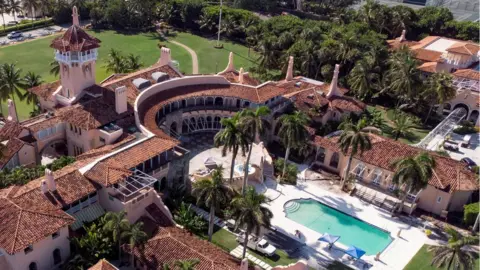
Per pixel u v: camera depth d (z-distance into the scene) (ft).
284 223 219.41
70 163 214.90
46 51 434.30
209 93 282.56
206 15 513.45
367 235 218.18
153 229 190.19
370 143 233.55
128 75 286.87
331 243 201.98
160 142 219.82
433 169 237.86
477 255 207.31
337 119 310.86
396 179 218.79
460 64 369.91
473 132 324.60
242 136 208.33
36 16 531.91
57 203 176.76
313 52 373.40
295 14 608.60
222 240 202.80
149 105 258.98
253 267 178.81
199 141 281.13
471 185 232.73
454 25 484.33
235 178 236.22
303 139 237.66
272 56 381.81
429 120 340.59
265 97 282.36
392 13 474.90
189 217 204.64
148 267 173.06
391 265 199.72
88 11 539.29
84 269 170.50
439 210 236.02
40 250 166.50
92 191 186.91
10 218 163.94
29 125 238.89
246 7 598.34
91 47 246.47
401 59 339.36
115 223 171.63
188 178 232.53
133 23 524.11
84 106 242.58
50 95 263.90
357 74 339.98
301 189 246.88
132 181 197.06
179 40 499.51
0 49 430.61
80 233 183.01
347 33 400.26
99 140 235.40
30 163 238.07
